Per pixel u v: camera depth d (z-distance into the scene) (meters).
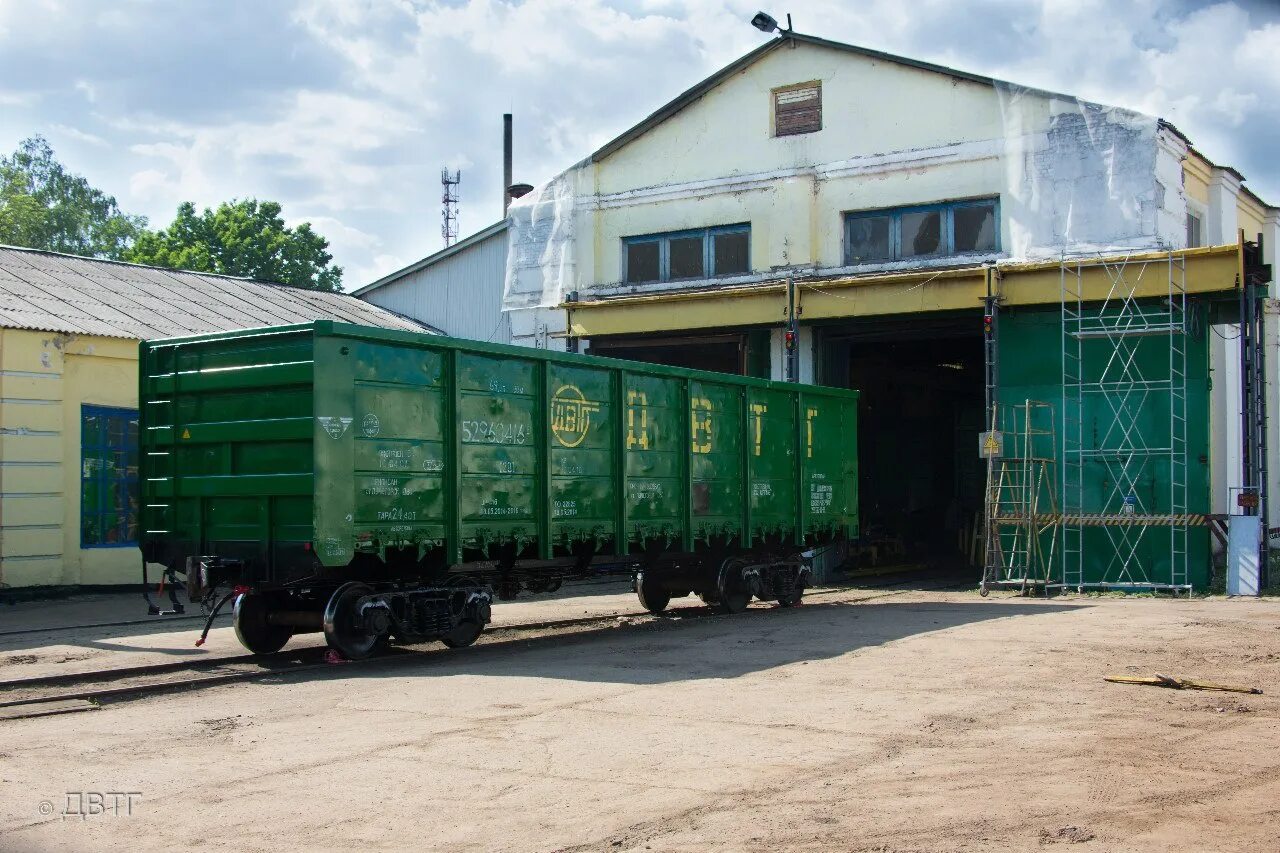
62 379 18.59
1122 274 19.62
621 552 14.08
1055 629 13.62
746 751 7.31
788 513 17.39
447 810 6.13
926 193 22.09
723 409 16.06
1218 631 13.33
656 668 10.82
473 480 12.20
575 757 7.21
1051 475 20.44
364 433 11.10
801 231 23.12
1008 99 21.34
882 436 28.97
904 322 22.34
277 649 12.09
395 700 9.22
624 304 24.00
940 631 13.50
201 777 6.85
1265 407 20.42
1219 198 24.92
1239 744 7.42
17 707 9.07
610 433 14.08
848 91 22.92
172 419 12.00
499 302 29.08
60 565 18.48
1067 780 6.54
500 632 14.38
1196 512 19.44
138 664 11.29
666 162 24.80
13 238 61.06
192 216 52.62
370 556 11.67
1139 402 19.89
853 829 5.69
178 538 11.93
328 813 6.11
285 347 10.97
